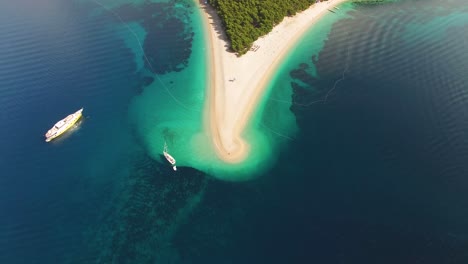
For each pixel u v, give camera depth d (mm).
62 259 70188
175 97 103625
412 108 94375
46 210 77750
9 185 82125
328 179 79812
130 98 103312
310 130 91562
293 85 105250
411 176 78875
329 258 67062
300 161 84438
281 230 71625
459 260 65562
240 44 115188
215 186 80938
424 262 65562
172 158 85562
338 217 72750
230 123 96312
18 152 88812
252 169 84250
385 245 68125
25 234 73688
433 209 73000
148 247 71438
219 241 71062
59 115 97625
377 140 86938
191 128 95438
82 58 114875
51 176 84125
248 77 108688
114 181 83125
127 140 92500
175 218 75562
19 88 104688
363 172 80500
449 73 104250
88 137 92938
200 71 111125
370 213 73000
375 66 108938
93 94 103812
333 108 96688
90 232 74062
